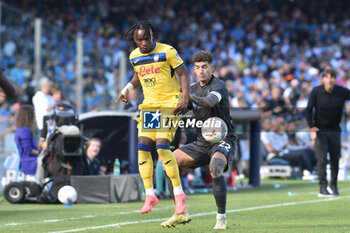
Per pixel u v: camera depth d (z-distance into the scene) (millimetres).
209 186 34781
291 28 95375
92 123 31938
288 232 16234
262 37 92625
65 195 24953
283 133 42812
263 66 84625
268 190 34156
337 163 28781
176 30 89688
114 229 16859
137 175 27812
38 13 82812
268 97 57844
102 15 86250
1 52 37000
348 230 16734
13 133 35562
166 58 16438
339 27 96750
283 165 43562
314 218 19875
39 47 39062
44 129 28328
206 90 16953
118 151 32000
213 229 16703
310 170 44188
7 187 26359
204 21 92812
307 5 97562
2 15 36219
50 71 39938
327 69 27781
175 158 17172
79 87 42312
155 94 16719
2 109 36531
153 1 90875
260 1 96000
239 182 41156
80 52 42875
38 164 27969
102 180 26328
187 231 16281
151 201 16672
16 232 16297
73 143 27109
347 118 55000
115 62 46781
